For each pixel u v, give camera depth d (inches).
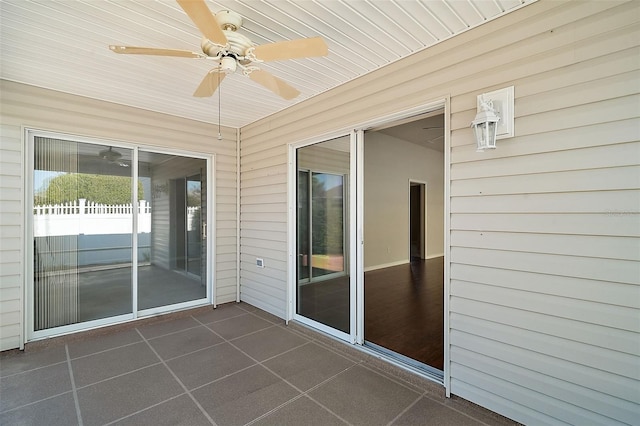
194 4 54.1
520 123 73.8
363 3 71.7
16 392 88.7
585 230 65.7
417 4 72.1
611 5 61.8
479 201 81.4
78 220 130.7
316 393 89.0
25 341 117.2
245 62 77.9
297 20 78.7
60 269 126.3
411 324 138.6
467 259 84.0
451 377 87.0
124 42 88.7
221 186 172.6
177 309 157.2
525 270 73.8
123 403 83.8
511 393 76.2
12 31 82.5
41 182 122.4
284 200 147.9
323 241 132.6
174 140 155.7
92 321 133.0
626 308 61.4
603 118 63.1
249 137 171.6
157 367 103.7
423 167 310.2
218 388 91.2
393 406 83.2
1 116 112.6
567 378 68.2
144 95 129.7
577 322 67.0
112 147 138.9
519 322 74.9
